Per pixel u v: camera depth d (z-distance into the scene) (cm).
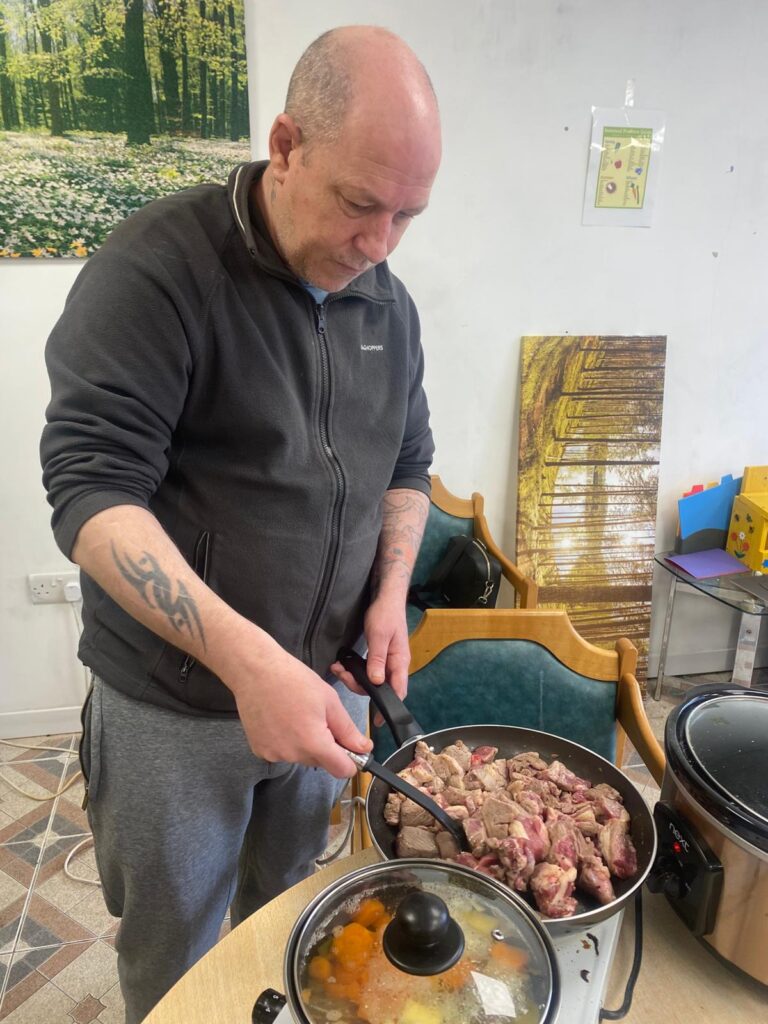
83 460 75
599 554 230
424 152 69
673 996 70
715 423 238
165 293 77
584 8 192
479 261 209
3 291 182
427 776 82
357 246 77
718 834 68
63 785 195
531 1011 52
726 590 216
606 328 222
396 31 186
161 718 92
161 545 75
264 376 84
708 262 222
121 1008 136
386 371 101
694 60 202
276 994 64
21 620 207
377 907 60
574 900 69
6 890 162
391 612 101
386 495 118
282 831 113
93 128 174
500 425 225
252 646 72
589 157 204
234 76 177
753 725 78
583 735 120
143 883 97
